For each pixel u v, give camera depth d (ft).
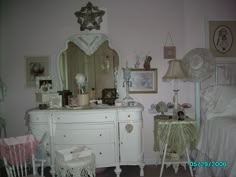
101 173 9.61
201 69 9.70
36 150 7.47
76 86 10.37
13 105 10.44
